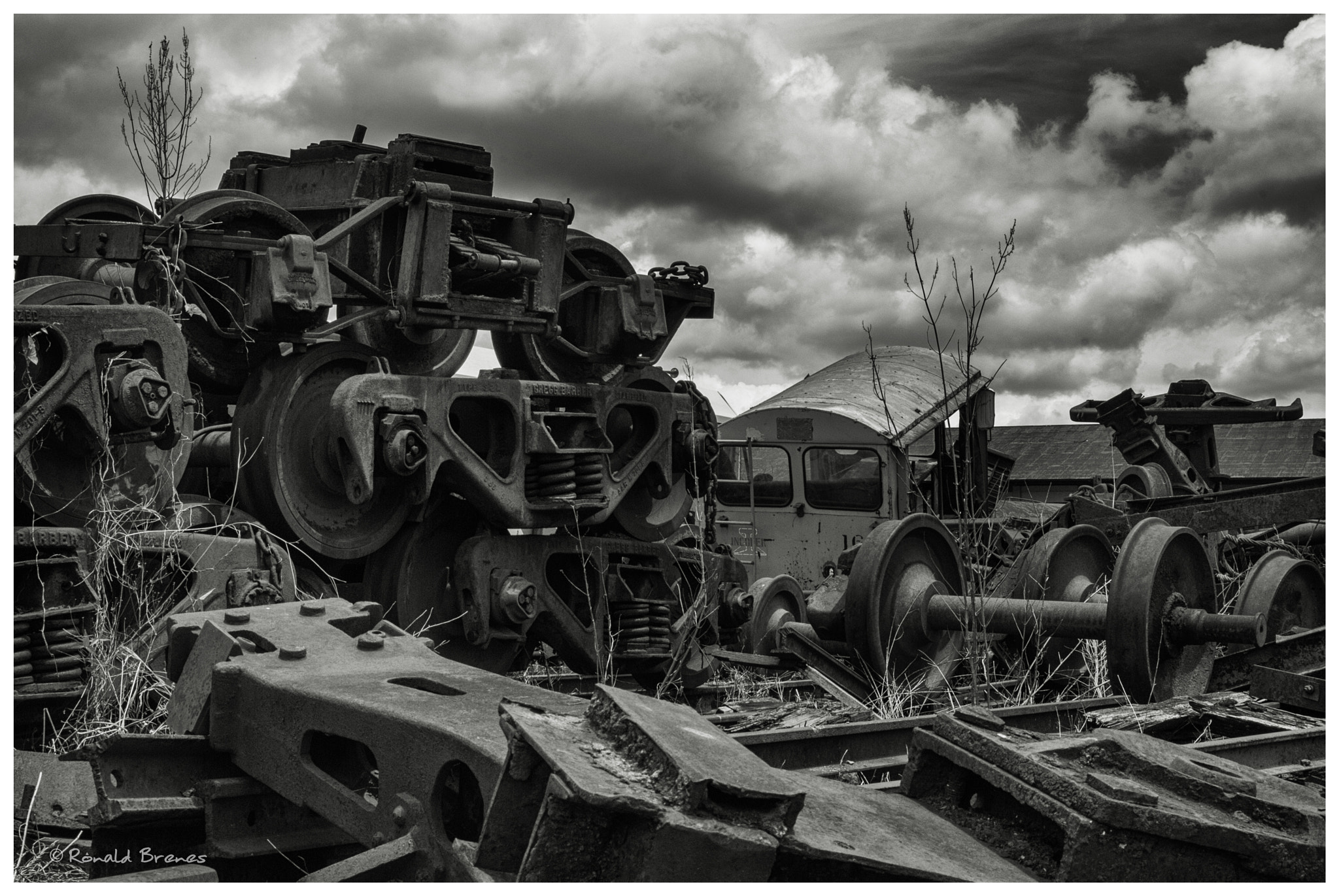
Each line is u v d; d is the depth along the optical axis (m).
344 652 3.88
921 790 3.30
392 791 3.13
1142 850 2.75
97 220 6.72
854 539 13.02
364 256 6.71
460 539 7.16
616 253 7.93
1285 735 5.20
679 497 8.32
